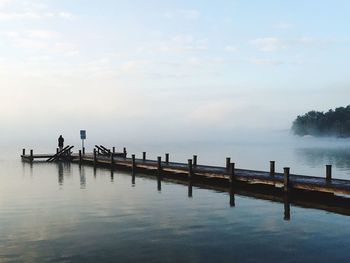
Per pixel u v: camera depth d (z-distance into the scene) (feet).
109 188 98.48
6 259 43.78
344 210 69.26
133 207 72.79
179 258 43.93
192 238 51.60
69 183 108.68
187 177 120.88
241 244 49.01
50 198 83.35
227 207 72.49
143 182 110.63
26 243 49.75
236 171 104.78
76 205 75.15
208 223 59.82
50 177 123.75
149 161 144.05
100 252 46.01
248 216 64.59
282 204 75.20
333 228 56.70
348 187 71.72
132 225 58.59
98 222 60.64
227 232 54.54
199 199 81.51
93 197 84.53
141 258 43.98
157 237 52.08
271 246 48.21
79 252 46.09
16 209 71.31
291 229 56.18
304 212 67.62
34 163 182.70
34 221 61.67
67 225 58.90
